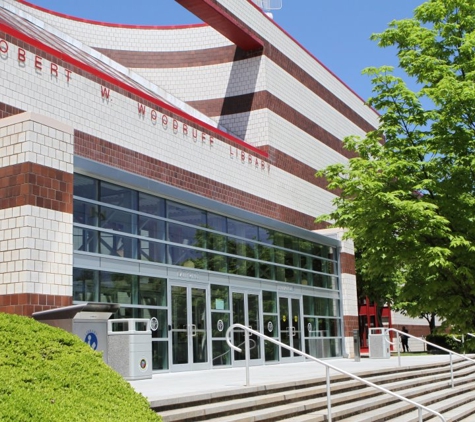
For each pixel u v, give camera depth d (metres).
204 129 21.81
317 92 30.92
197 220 19.83
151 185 17.48
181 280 18.50
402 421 12.10
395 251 16.45
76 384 6.93
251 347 21.41
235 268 21.36
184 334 18.27
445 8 17.70
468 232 16.16
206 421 9.20
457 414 14.21
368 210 16.56
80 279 14.93
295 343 24.33
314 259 26.97
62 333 8.03
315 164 29.56
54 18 28.20
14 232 12.52
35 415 5.65
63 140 13.48
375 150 18.28
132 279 16.64
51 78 15.96
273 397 10.83
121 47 29.19
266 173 25.34
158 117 19.62
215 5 24.08
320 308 26.67
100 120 17.33
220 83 27.88
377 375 15.82
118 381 7.50
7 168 12.82
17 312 12.22
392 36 18.27
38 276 12.46
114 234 16.23
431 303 16.42
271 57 27.48
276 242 24.22
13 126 12.94
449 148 16.50
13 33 15.04
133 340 14.41
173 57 28.95
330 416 10.65
